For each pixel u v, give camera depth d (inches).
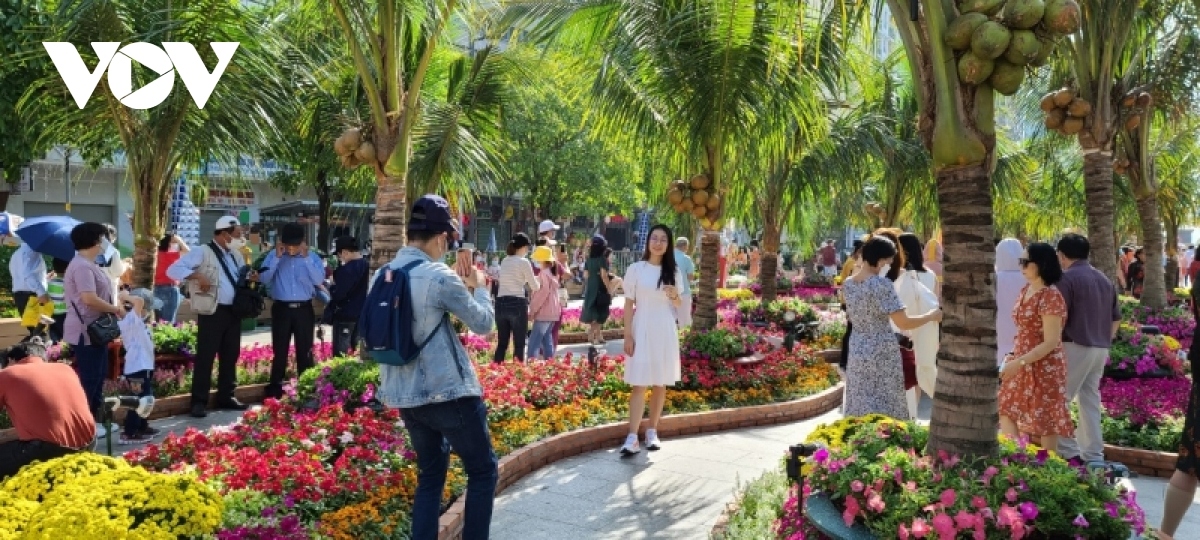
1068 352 248.5
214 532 149.3
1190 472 180.9
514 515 225.5
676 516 227.0
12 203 916.0
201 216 1018.7
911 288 263.4
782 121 370.3
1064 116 459.8
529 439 272.5
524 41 397.1
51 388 179.8
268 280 365.4
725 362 371.6
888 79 625.6
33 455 174.4
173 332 382.9
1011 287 275.0
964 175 163.0
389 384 165.9
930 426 172.1
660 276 285.1
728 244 1210.0
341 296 387.5
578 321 657.6
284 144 410.0
